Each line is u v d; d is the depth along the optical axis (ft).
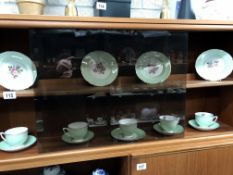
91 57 3.34
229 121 3.97
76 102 3.40
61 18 2.63
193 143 3.42
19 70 3.08
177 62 3.59
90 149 3.11
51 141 3.26
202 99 4.33
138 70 3.57
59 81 3.24
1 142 3.27
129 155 3.17
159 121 3.73
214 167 3.50
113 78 3.50
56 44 3.08
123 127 3.55
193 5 3.59
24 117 3.58
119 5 3.15
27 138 3.33
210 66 3.80
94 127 3.56
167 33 3.30
